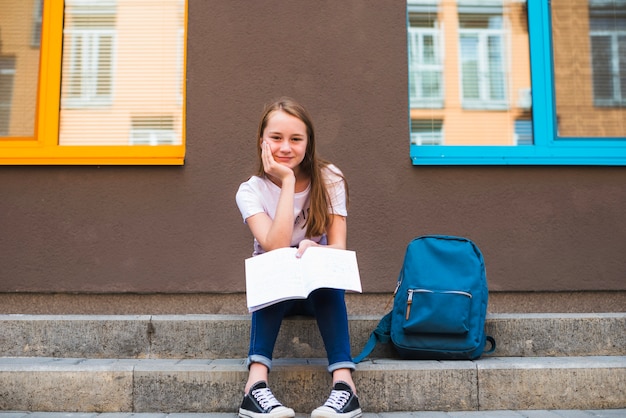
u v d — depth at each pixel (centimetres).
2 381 211
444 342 221
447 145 314
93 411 210
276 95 302
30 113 310
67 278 287
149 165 295
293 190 204
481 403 212
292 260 194
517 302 294
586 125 316
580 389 214
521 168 299
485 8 323
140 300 291
